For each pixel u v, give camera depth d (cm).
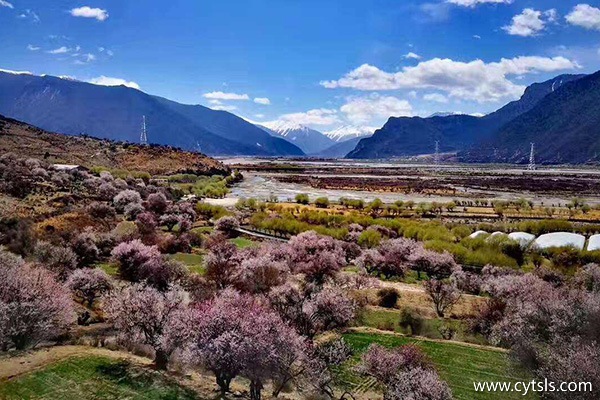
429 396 3500
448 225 13162
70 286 5684
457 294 7006
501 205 16900
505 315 5606
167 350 3794
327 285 7044
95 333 4653
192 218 13550
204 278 6806
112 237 8950
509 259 9756
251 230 12862
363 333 5403
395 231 12612
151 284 6028
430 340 5312
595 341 3903
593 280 7694
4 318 3697
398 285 7956
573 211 16600
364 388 4041
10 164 14138
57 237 8025
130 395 3331
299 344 3878
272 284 6372
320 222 13688
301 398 3766
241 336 3506
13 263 5338
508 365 4447
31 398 3164
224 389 3569
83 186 13875
